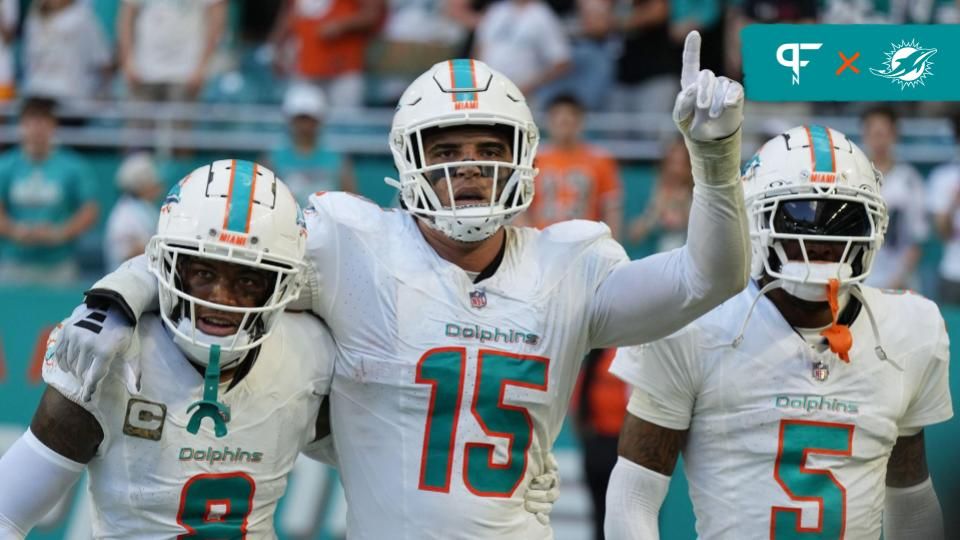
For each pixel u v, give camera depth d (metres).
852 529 11.66
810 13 23.38
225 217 10.14
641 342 11.07
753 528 11.67
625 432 12.16
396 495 10.75
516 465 10.87
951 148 23.75
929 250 22.61
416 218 11.24
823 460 11.66
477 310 10.86
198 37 25.95
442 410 10.74
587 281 11.05
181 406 10.43
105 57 27.09
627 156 24.45
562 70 25.25
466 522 10.66
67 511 19.86
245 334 10.24
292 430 10.84
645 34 25.08
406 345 10.80
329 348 11.05
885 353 11.91
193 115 25.59
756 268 11.96
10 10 27.05
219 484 10.52
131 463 10.38
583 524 19.41
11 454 10.41
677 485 19.22
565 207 22.44
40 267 23.77
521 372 10.80
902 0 22.98
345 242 11.03
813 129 11.91
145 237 23.56
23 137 23.73
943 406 12.23
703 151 9.77
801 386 11.71
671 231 22.78
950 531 16.44
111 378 10.28
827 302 11.82
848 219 11.54
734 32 23.80
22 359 20.98
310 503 19.78
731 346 11.77
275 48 27.19
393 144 11.02
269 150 25.23
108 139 25.38
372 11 25.97
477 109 10.65
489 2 26.48
